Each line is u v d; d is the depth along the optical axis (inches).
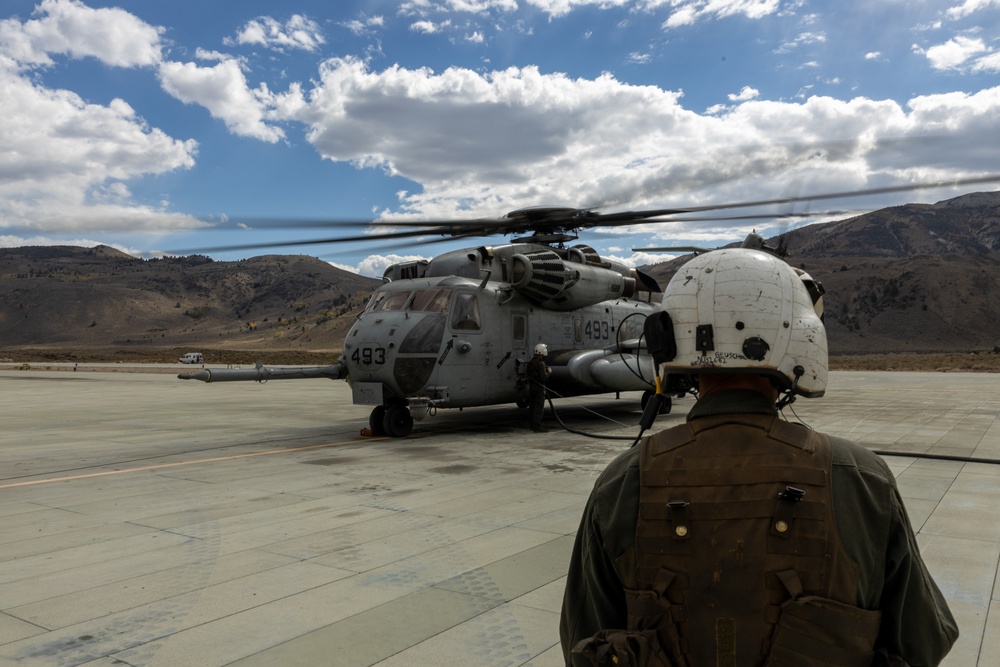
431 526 241.1
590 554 67.0
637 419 585.3
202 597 174.7
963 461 358.0
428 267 522.0
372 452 410.0
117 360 3791.8
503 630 153.6
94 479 334.6
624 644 57.8
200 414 684.1
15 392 1061.8
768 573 57.3
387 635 151.2
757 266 72.4
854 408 658.2
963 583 181.0
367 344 456.1
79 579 189.2
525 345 523.8
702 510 59.6
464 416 611.2
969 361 2092.8
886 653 60.8
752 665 56.8
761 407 66.2
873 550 59.2
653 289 382.6
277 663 138.1
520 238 538.3
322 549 215.0
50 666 137.1
